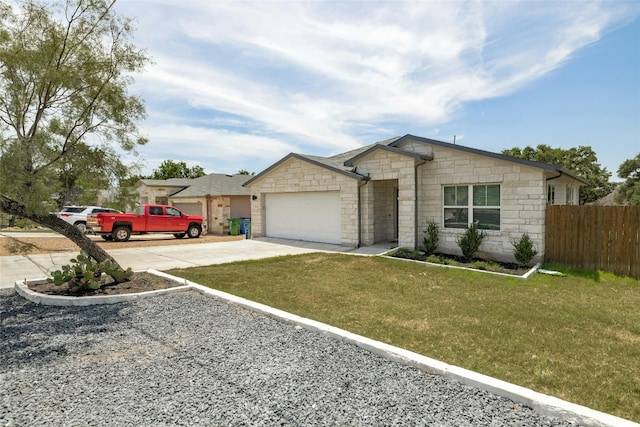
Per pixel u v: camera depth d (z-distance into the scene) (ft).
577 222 30.37
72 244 50.52
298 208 49.83
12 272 29.01
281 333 14.92
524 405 9.36
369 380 10.78
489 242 34.53
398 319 17.12
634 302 20.72
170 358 12.44
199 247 45.65
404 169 38.58
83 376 11.11
